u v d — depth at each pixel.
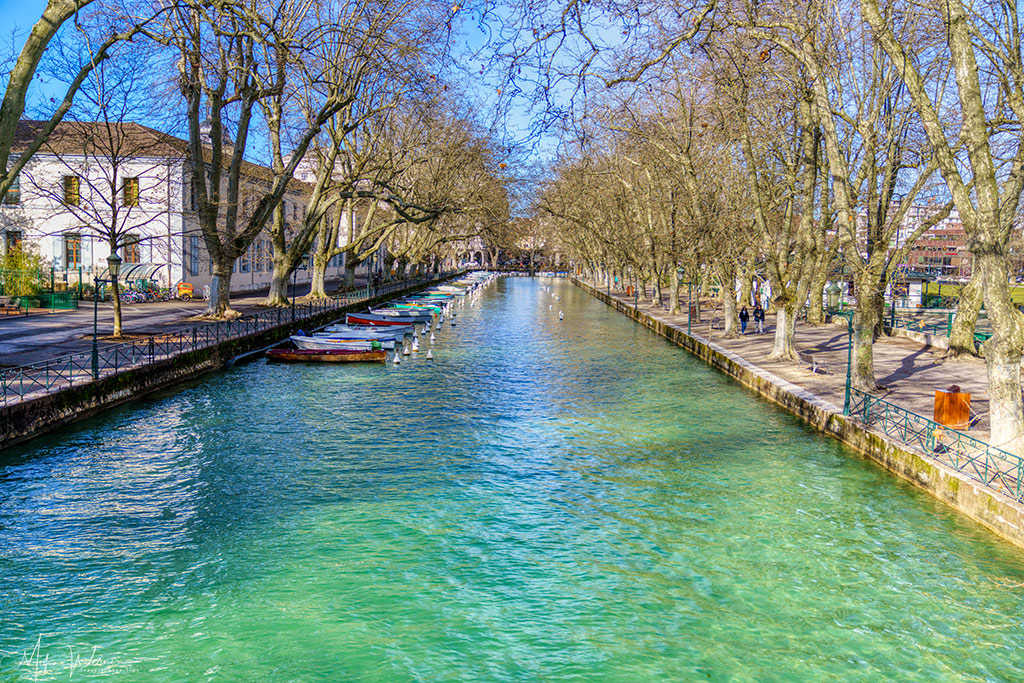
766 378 27.52
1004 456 15.72
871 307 23.88
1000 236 15.83
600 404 26.25
